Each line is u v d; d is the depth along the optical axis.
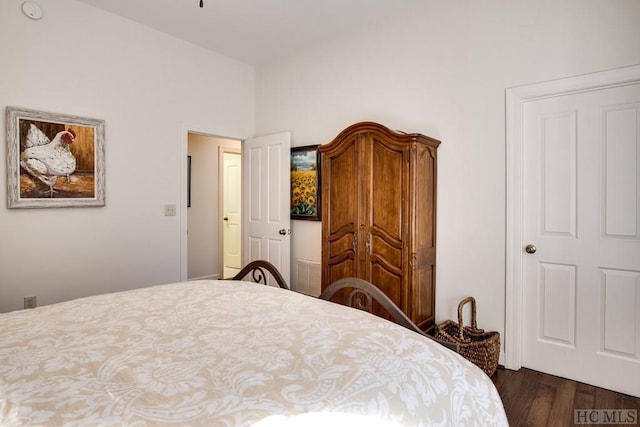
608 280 2.29
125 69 3.25
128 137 3.28
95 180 3.05
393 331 1.24
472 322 2.72
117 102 3.20
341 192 2.98
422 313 2.73
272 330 1.25
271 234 4.02
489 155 2.68
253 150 4.22
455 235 2.84
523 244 2.58
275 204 3.99
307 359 1.02
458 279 2.83
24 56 2.70
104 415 0.76
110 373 0.94
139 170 3.36
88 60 3.02
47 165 2.80
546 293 2.50
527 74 2.51
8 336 1.19
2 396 0.83
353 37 3.46
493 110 2.65
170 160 3.59
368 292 1.68
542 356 2.53
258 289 1.81
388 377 0.95
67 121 2.89
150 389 0.86
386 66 3.23
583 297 2.37
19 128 2.66
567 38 2.35
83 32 2.99
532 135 2.54
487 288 2.70
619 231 2.25
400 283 2.66
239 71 4.22
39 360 1.01
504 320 2.63
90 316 1.40
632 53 2.14
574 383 2.37
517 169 2.56
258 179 4.16
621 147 2.23
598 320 2.32
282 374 0.94
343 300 2.98
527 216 2.57
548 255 2.49
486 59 2.68
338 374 0.94
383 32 3.24
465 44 2.77
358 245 2.87
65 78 2.90
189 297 1.66
